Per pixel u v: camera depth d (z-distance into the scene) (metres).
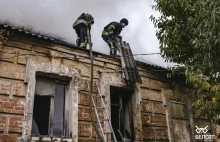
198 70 6.03
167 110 8.83
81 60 7.49
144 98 8.39
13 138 5.70
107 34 9.03
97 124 7.00
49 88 6.81
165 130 8.48
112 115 7.89
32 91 6.29
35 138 5.93
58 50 7.12
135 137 7.54
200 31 5.88
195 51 6.69
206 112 6.11
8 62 6.24
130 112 8.02
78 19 8.88
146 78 8.78
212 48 5.73
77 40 8.78
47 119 6.58
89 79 7.45
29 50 6.69
